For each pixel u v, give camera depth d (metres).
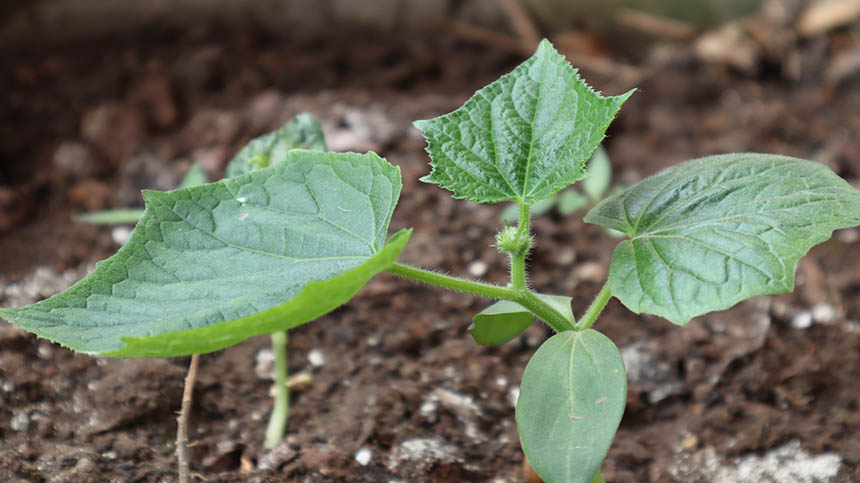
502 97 0.57
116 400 0.65
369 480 0.64
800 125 0.92
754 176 0.58
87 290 0.56
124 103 0.92
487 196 0.56
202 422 0.66
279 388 0.65
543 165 0.57
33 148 0.87
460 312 0.73
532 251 0.76
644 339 0.72
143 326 0.55
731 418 0.68
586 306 0.74
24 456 0.63
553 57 0.57
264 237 0.57
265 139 0.64
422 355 0.71
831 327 0.72
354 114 0.88
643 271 0.56
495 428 0.67
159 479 0.63
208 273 0.56
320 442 0.65
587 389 0.55
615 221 0.58
